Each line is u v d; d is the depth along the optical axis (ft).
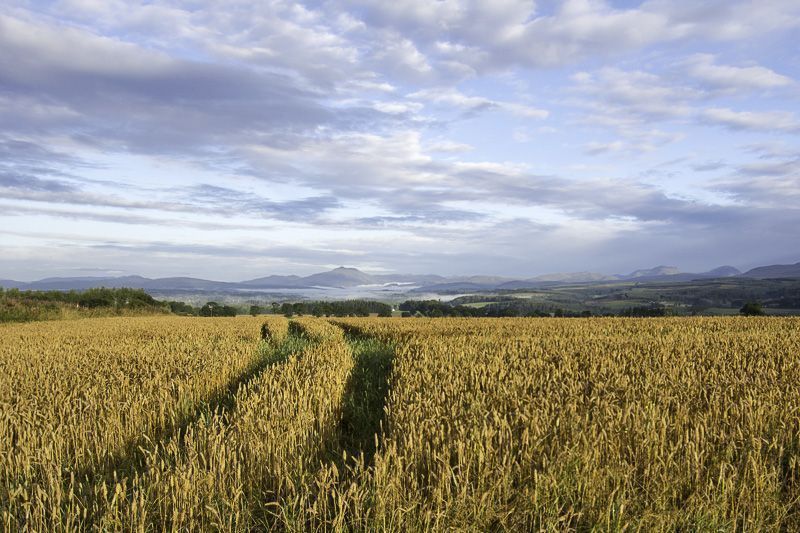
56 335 76.13
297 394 26.00
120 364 41.06
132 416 24.16
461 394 24.45
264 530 15.37
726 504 14.87
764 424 19.66
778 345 43.52
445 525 13.87
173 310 319.27
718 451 17.63
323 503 14.76
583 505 14.94
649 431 17.99
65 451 20.59
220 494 15.42
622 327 81.87
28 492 16.83
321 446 21.07
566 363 34.58
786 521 15.30
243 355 47.78
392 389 29.89
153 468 16.44
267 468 17.48
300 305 371.15
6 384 32.04
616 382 27.12
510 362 36.09
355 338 87.61
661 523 14.02
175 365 38.32
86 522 15.14
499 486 15.06
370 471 16.74
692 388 25.67
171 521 14.66
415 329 82.79
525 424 19.19
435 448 16.90
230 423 21.12
